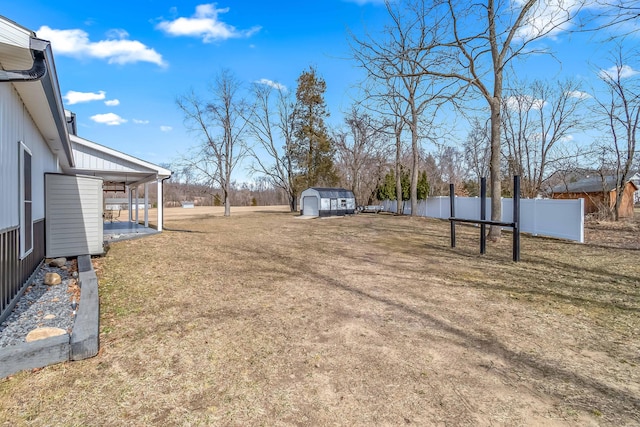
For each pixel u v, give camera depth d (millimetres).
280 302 4418
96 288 4449
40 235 5922
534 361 2848
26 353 2611
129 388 2406
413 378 2586
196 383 2490
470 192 31984
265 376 2604
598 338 3289
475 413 2164
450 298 4574
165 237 10875
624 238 9875
